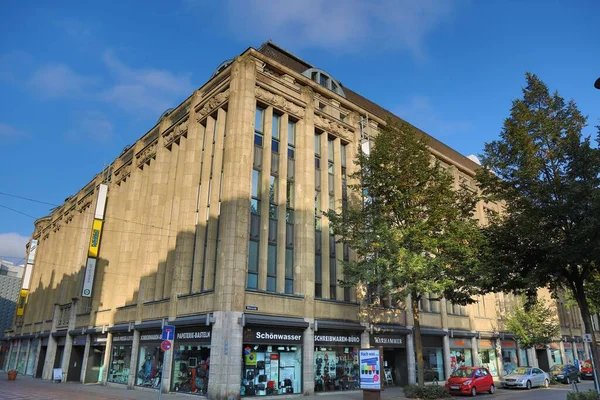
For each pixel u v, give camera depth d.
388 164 22.72
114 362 27.86
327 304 23.72
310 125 25.94
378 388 17.31
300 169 24.80
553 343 44.00
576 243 16.06
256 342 19.73
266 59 25.09
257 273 21.52
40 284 47.19
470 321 35.03
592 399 15.20
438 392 19.75
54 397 19.77
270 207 23.19
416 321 20.95
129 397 19.64
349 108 30.06
